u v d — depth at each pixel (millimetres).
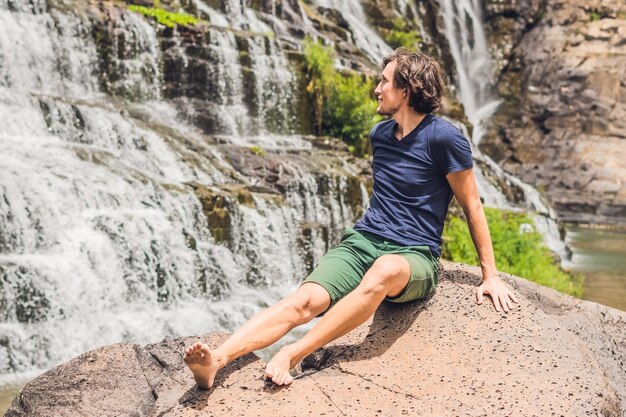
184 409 3484
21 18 13711
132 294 9945
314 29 20359
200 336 4109
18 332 8539
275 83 16500
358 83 18000
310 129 17031
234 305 10758
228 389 3600
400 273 3836
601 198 23000
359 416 3441
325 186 13602
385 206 4066
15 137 11328
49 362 8641
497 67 27078
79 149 11562
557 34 26625
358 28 23266
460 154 3986
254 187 12445
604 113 24656
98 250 9703
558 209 23078
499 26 27609
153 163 12438
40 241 9453
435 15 26812
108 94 14688
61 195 9828
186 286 10531
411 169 4043
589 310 5086
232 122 15805
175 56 15453
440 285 4320
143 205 10719
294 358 3668
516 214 14320
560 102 25359
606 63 25375
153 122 14188
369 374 3779
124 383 3803
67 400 3729
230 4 18391
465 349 3908
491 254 4168
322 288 3781
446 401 3549
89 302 9367
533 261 12312
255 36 16531
